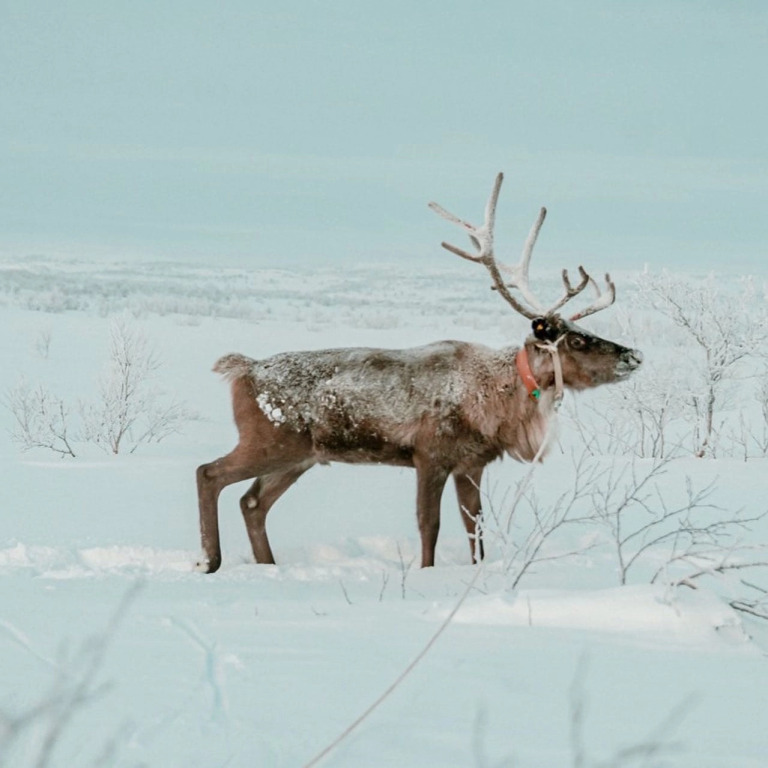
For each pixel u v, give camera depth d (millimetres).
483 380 30938
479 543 30500
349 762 11359
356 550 32344
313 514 37406
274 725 12562
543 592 19844
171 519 35844
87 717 12727
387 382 30734
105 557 30188
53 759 11305
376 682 14477
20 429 61344
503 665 15516
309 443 31125
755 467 46781
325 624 18453
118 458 50562
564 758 11672
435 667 15312
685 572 26703
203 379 81188
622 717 13312
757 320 53031
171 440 58594
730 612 18422
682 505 37969
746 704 14086
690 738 12586
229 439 58969
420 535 30641
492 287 32562
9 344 98188
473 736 12289
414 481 44062
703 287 54438
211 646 16562
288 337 113812
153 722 12602
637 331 58000
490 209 32688
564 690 14375
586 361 31266
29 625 18078
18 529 33719
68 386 76062
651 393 52219
